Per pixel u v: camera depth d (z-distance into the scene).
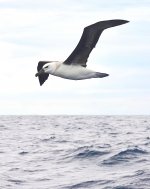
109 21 9.38
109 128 46.53
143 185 13.06
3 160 19.20
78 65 10.09
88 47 10.01
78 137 32.03
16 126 51.84
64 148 23.02
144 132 38.03
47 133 37.53
